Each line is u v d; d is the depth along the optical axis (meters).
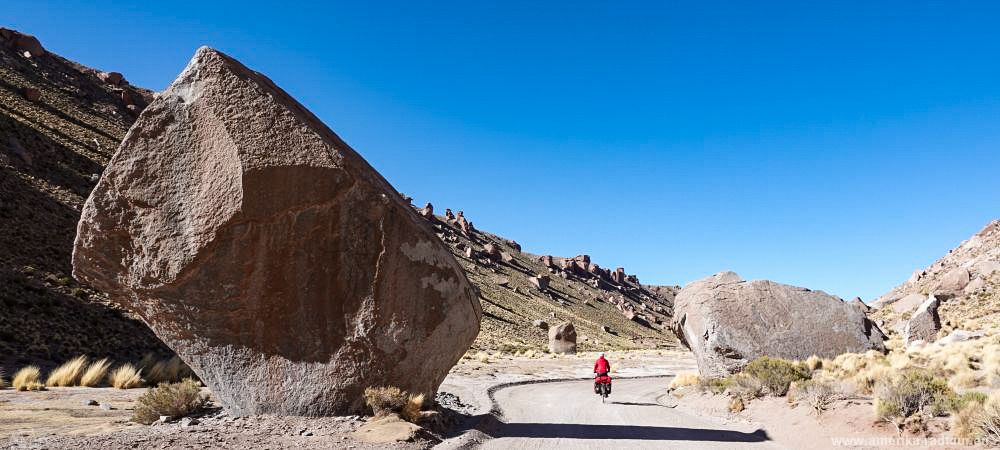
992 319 43.72
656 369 45.50
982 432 9.24
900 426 10.74
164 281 11.05
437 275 12.34
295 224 11.28
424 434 10.64
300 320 11.55
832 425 11.94
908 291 84.75
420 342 11.94
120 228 11.06
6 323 26.39
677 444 11.57
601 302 190.88
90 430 10.73
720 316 23.34
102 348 29.22
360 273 11.67
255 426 10.81
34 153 54.34
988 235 86.88
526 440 11.80
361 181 11.60
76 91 93.88
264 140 11.05
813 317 23.55
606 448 11.01
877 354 21.75
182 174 11.04
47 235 39.88
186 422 11.30
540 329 104.56
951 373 18.61
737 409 15.84
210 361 11.85
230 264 11.09
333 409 11.56
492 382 27.27
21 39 98.69
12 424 11.30
